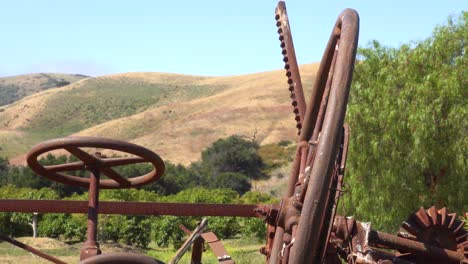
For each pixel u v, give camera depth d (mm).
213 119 109500
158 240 30969
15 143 123125
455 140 16391
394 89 17484
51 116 139250
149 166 54219
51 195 34969
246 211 6633
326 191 4293
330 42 5348
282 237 5664
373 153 16891
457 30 17828
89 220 5219
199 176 68312
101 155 5496
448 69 17094
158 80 160750
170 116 119250
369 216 16891
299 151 6152
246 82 139875
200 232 5574
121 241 31359
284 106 111250
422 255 5859
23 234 31438
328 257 5246
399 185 16828
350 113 17453
